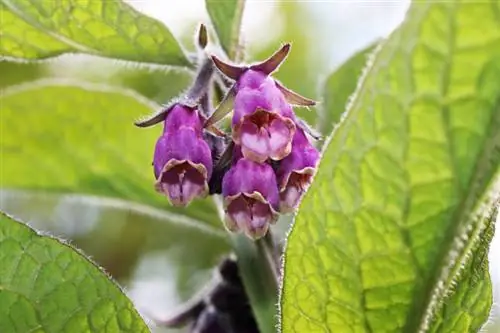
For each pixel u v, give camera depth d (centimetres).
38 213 56
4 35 28
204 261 52
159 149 26
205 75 27
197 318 29
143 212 33
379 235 22
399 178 21
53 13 27
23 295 24
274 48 54
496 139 21
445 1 20
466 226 21
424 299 22
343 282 23
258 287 27
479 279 24
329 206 22
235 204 25
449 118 21
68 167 33
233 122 25
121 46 28
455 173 21
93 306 24
